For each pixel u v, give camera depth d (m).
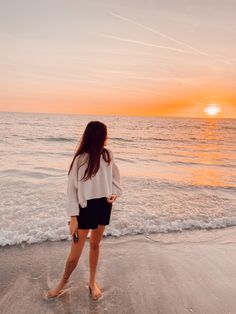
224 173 11.11
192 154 18.44
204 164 13.62
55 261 3.62
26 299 2.85
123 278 3.30
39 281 3.18
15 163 11.38
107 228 4.68
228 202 6.65
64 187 7.34
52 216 5.15
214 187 8.23
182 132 49.03
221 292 3.08
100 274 3.37
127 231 4.63
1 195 6.42
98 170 2.64
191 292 3.07
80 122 76.44
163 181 8.69
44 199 6.21
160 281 3.26
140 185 8.04
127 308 2.77
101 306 2.79
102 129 2.64
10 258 3.65
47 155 14.68
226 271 3.53
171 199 6.73
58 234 4.35
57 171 9.61
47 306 2.76
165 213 5.64
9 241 4.05
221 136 41.06
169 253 3.97
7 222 4.79
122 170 10.73
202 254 3.97
